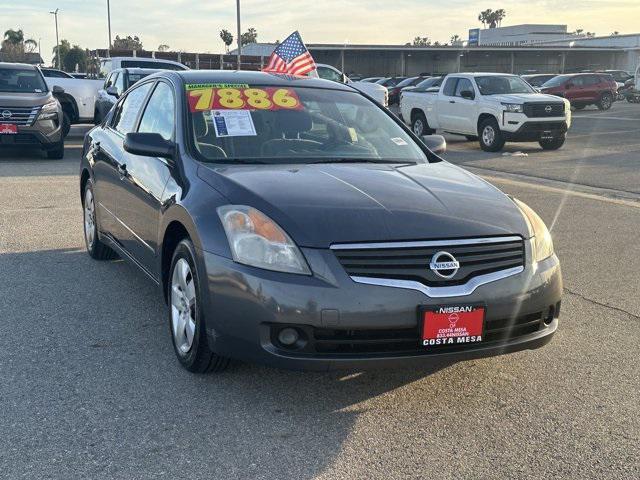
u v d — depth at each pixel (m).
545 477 3.02
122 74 15.62
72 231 7.54
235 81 5.08
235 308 3.44
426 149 5.04
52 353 4.25
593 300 5.53
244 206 3.60
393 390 3.84
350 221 3.46
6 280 5.75
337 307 3.27
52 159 13.88
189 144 4.40
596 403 3.74
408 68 69.94
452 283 3.42
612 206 9.39
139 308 5.11
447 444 3.29
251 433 3.34
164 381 3.88
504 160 15.01
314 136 4.72
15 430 3.31
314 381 3.92
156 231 4.40
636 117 28.56
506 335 3.58
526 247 3.67
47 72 22.92
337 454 3.18
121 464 3.04
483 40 116.38
